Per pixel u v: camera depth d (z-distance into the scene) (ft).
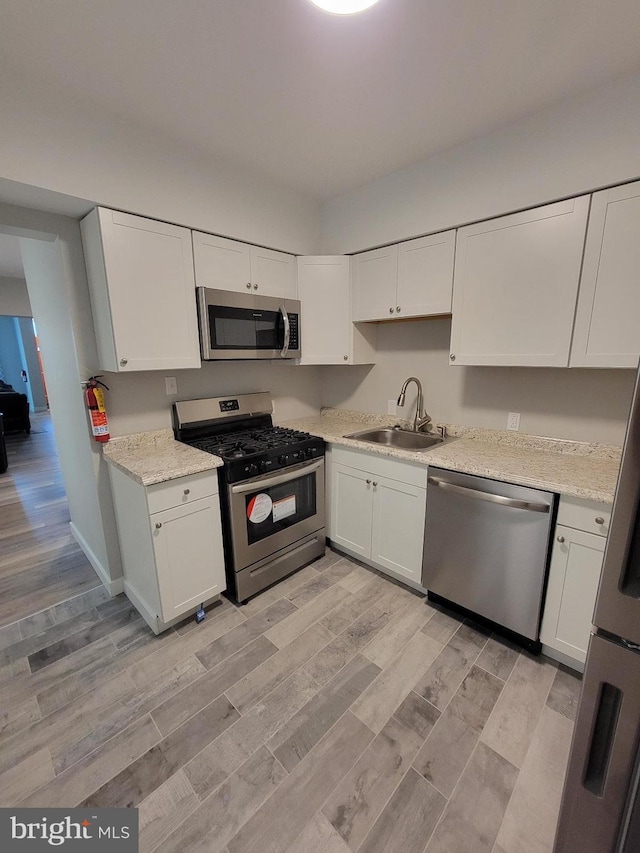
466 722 4.83
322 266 8.73
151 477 5.65
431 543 6.80
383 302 8.18
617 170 5.11
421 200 7.26
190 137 6.37
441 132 6.26
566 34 4.29
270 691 5.30
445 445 7.42
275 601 7.22
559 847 2.48
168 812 3.91
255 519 7.11
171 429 7.86
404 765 4.32
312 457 8.09
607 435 6.32
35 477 15.26
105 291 6.01
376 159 7.13
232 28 4.18
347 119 5.91
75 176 5.41
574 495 5.03
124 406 7.22
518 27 4.20
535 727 4.76
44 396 31.76
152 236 6.29
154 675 5.60
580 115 5.33
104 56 4.56
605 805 2.22
